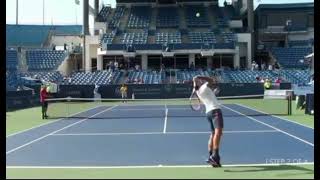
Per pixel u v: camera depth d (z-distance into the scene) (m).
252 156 13.11
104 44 61.78
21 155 13.81
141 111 34.75
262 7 71.56
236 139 17.02
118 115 30.88
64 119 28.12
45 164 12.14
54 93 46.75
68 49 67.25
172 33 65.44
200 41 63.25
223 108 36.59
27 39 74.81
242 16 68.88
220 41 62.94
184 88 50.78
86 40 65.31
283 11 71.06
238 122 24.17
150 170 11.02
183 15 69.69
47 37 75.25
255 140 16.66
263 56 66.12
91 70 62.47
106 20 68.62
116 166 11.73
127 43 62.59
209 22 67.81
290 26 69.62
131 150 14.71
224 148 14.73
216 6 71.44
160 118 27.83
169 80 56.12
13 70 57.25
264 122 23.95
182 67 63.00
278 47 66.12
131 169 11.20
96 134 19.55
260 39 70.44
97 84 51.94
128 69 61.12
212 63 63.09
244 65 64.12
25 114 33.00
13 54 60.53
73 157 13.37
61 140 17.58
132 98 50.97
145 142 16.70
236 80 55.09
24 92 42.03
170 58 62.97
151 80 56.06
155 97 51.00
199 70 58.44
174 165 11.77
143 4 71.81
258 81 53.66
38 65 62.47
